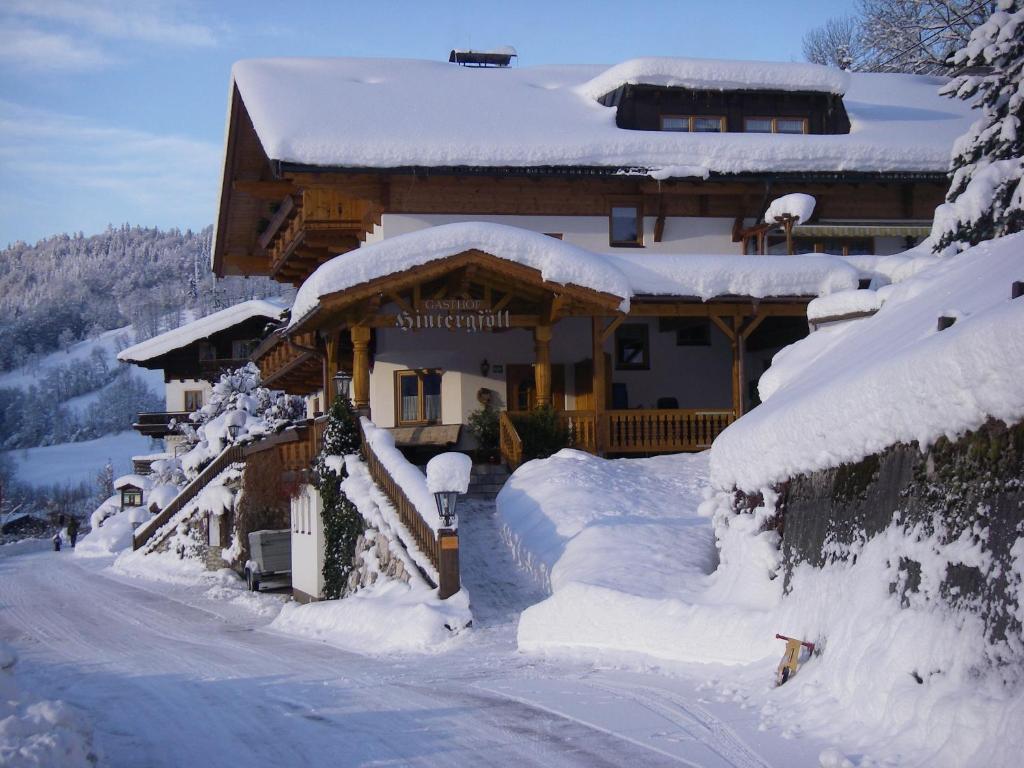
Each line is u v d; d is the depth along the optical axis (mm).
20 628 23203
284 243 34062
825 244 31641
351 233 30531
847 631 9891
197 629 21641
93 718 12031
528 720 10344
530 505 21328
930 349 9562
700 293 25703
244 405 40531
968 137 21328
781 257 26734
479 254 23719
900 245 32031
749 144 30609
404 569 19078
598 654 13594
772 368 16766
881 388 10227
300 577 25641
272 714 11570
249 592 28234
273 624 21281
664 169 29703
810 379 14398
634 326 30500
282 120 29609
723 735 9180
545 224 30406
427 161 29062
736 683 10922
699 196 31094
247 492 30875
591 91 34156
